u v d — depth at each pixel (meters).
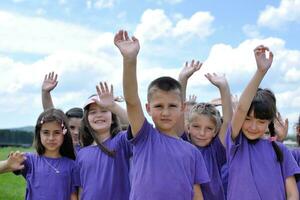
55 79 3.05
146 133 2.05
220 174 2.56
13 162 2.46
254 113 2.15
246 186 2.13
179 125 2.47
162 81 2.10
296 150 2.52
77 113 3.03
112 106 2.45
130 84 1.95
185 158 2.06
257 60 2.10
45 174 2.54
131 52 1.94
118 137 2.58
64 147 2.64
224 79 2.61
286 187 2.19
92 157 2.55
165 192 1.98
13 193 5.23
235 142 2.20
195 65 2.79
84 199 2.51
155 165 2.01
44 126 2.58
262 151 2.19
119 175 2.52
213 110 2.60
